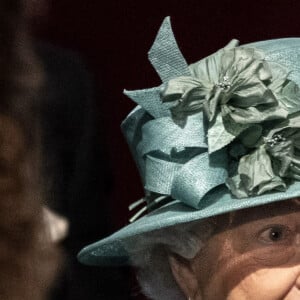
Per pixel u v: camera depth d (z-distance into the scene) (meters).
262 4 7.77
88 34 7.38
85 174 5.83
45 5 3.67
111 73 7.55
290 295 4.58
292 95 4.45
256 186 4.34
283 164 4.34
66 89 5.63
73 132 5.67
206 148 4.49
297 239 4.57
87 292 5.74
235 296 4.63
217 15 7.73
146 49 7.55
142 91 4.64
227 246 4.61
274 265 4.56
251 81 4.34
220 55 4.67
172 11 7.62
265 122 4.39
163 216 4.55
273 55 4.67
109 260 5.42
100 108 6.02
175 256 4.87
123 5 7.44
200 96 4.50
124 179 7.70
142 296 6.17
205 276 4.73
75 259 5.72
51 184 3.46
